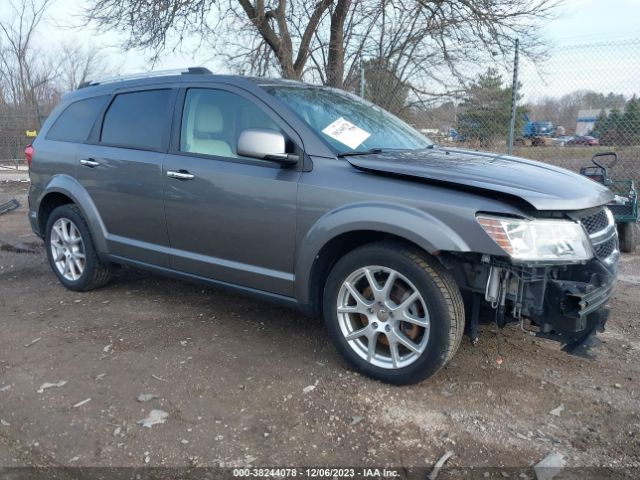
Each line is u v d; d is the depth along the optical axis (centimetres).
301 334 401
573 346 296
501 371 343
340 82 1041
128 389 322
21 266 597
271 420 290
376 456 261
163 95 427
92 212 462
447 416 294
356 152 351
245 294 381
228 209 370
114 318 435
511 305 298
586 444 271
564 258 284
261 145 330
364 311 325
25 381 333
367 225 308
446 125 973
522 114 883
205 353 369
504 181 300
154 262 430
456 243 283
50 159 499
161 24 947
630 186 707
